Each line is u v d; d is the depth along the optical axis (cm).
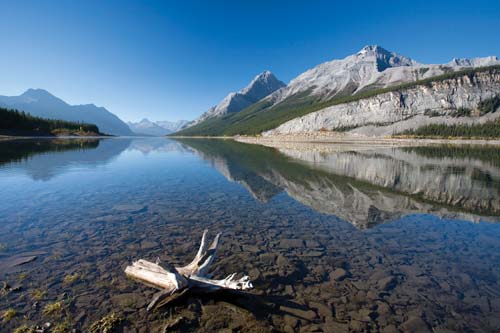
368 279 909
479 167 3959
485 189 2452
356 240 1259
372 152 7081
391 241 1253
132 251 1061
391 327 683
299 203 1920
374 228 1427
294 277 909
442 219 1597
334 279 902
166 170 3409
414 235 1336
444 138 13662
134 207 1691
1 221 1362
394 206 1880
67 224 1344
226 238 1245
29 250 1032
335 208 1808
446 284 888
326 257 1070
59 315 673
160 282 805
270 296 797
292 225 1453
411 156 5831
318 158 5409
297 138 17288
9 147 6144
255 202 1920
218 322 677
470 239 1289
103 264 941
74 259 971
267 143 13512
